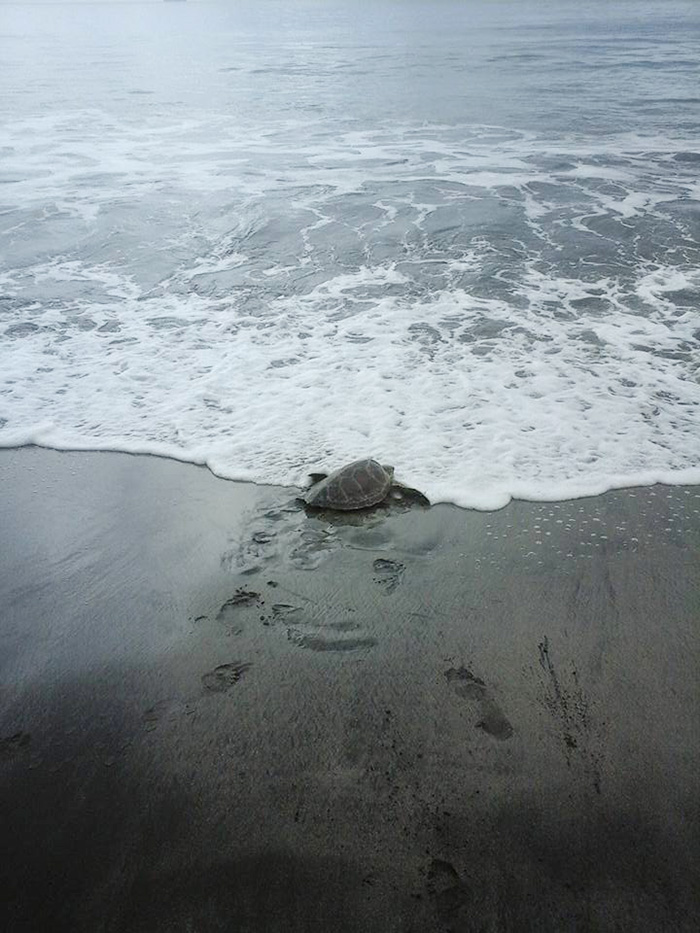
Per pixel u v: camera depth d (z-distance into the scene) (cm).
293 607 371
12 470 512
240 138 1719
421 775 272
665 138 1538
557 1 8050
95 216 1127
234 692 318
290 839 248
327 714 304
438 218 1077
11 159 1527
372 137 1684
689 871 234
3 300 816
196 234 1041
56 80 2783
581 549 409
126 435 552
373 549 415
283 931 220
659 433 526
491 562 400
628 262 878
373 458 505
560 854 240
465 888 230
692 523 429
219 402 594
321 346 691
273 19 6994
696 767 273
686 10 5431
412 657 334
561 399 578
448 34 4188
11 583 399
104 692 321
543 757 279
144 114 2053
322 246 977
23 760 286
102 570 407
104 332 735
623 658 330
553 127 1691
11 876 240
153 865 241
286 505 459
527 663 329
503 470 487
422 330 717
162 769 280
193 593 384
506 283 830
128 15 9075
